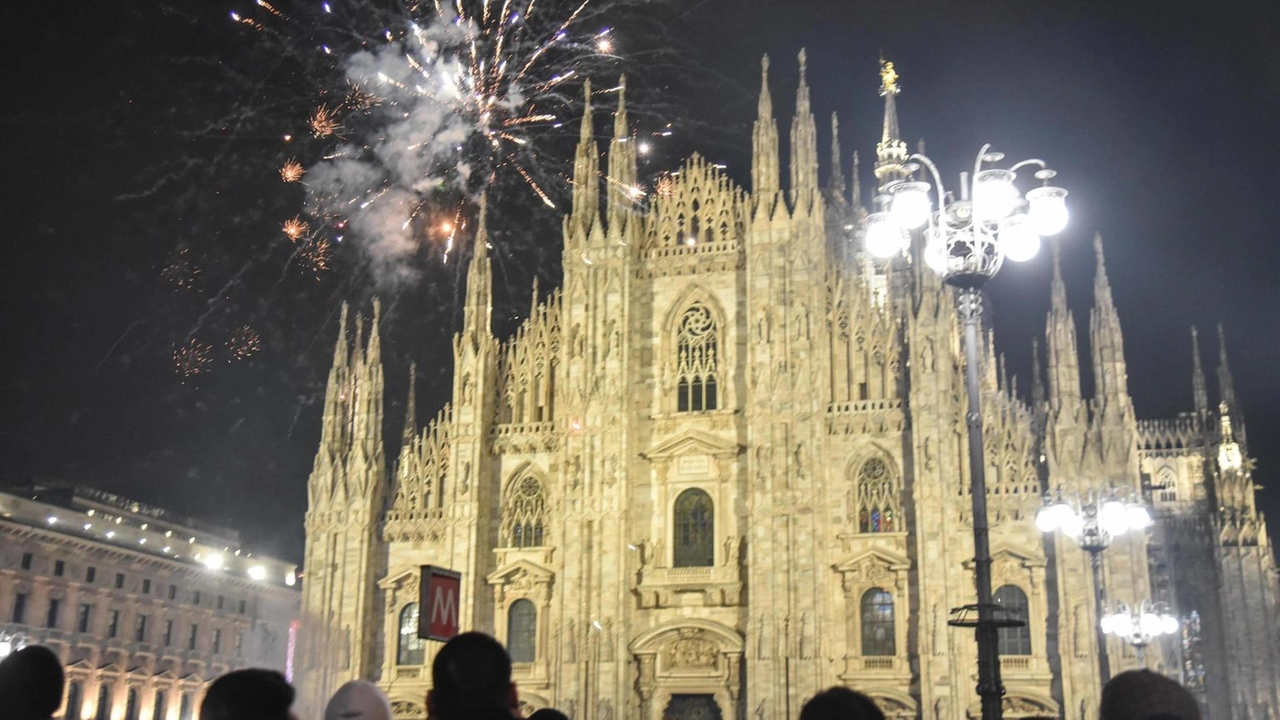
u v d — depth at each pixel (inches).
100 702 4131.4
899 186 1376.7
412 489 3636.8
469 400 3597.4
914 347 3250.5
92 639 4128.9
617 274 3523.6
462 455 3565.5
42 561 3966.5
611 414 3430.1
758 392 3334.2
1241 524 3745.1
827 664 3139.8
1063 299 3223.4
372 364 3715.6
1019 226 1396.4
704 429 3440.0
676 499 3425.2
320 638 3516.2
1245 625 3668.8
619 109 3663.9
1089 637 2977.4
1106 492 2209.6
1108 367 3164.4
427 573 1434.5
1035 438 3196.4
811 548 3184.1
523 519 3545.8
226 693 463.5
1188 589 3880.4
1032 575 3068.4
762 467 3280.0
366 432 3651.6
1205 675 3762.3
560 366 3617.1
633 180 3629.4
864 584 3191.4
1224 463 3956.7
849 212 3929.6
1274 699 3597.4
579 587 3341.5
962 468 3208.7
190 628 4640.8
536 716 656.4
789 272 3373.5
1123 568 2999.5
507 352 3693.4
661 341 3535.9
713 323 3511.3
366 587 3545.8
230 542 5044.3
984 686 1246.3
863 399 3334.2
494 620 3459.6
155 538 4515.3
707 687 3253.0
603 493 3388.3
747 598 3280.0
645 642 3302.2
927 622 3073.3
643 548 3403.1
